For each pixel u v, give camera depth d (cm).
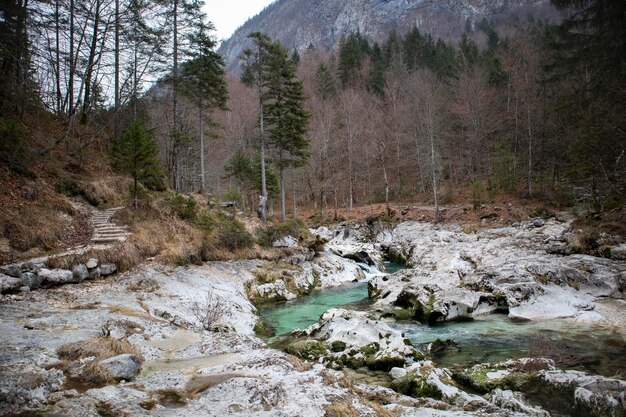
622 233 1862
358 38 8650
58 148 2059
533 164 4109
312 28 19000
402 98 5553
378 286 1889
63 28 2331
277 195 4497
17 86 1864
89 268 1333
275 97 3244
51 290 1168
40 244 1340
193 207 2175
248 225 2486
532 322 1291
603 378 749
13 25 1853
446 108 4981
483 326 1291
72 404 514
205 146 4450
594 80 2244
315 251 2591
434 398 742
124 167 2131
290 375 682
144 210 1966
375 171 5497
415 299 1498
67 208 1648
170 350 836
